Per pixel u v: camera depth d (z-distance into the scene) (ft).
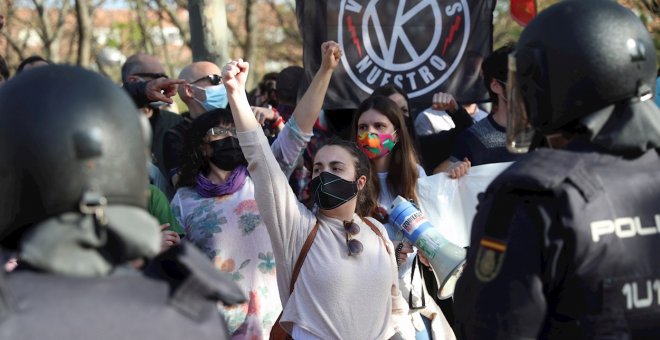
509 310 7.59
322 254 12.76
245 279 14.49
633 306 7.72
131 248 5.97
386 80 19.58
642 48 7.96
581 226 7.55
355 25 19.45
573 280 7.64
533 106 8.22
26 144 5.82
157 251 6.17
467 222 15.99
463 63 19.76
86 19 47.70
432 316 14.98
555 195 7.60
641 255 7.77
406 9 19.53
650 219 7.88
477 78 19.84
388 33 19.54
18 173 5.85
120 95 6.17
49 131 5.82
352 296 12.73
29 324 5.49
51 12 74.43
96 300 5.70
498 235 7.64
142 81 17.95
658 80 19.13
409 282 14.67
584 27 7.94
